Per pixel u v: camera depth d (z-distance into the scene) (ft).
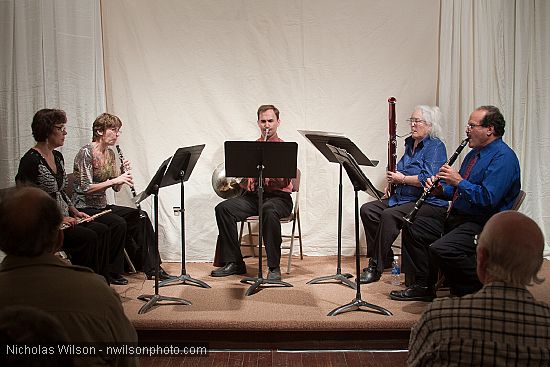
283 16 16.03
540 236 5.62
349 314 11.71
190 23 16.03
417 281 12.84
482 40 15.61
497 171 12.05
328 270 15.20
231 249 14.74
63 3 15.37
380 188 16.51
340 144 12.78
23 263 5.59
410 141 14.97
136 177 16.37
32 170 12.49
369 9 16.01
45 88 15.47
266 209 14.26
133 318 11.49
